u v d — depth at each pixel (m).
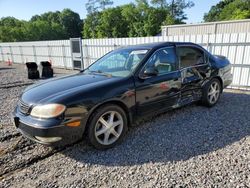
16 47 19.98
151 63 3.65
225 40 7.08
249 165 2.65
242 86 7.01
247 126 3.80
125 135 3.62
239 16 39.78
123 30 54.88
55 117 2.71
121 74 3.54
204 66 4.52
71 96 2.85
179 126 3.90
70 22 84.31
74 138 2.89
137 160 2.88
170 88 3.86
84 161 2.93
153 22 49.00
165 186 2.35
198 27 14.94
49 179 2.59
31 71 10.89
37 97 2.96
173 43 4.11
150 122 4.12
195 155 2.94
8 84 9.39
